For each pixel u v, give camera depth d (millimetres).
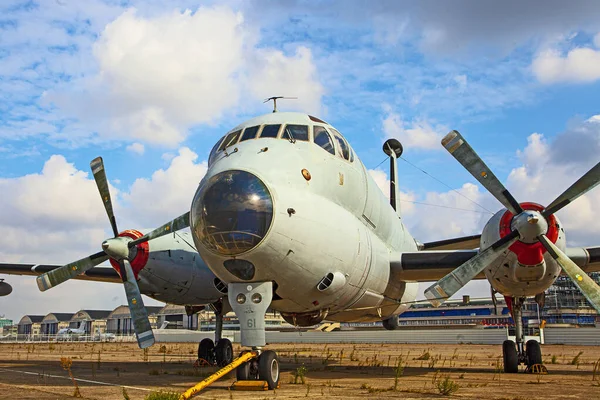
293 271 9312
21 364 16688
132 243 12125
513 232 10203
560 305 64812
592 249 11406
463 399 7879
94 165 12859
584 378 11539
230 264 9094
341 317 13188
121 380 10969
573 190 10180
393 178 20312
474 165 10812
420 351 28094
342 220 10234
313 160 10359
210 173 9633
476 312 73438
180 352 27688
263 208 8844
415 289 16000
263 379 9031
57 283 12656
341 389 9188
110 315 109250
